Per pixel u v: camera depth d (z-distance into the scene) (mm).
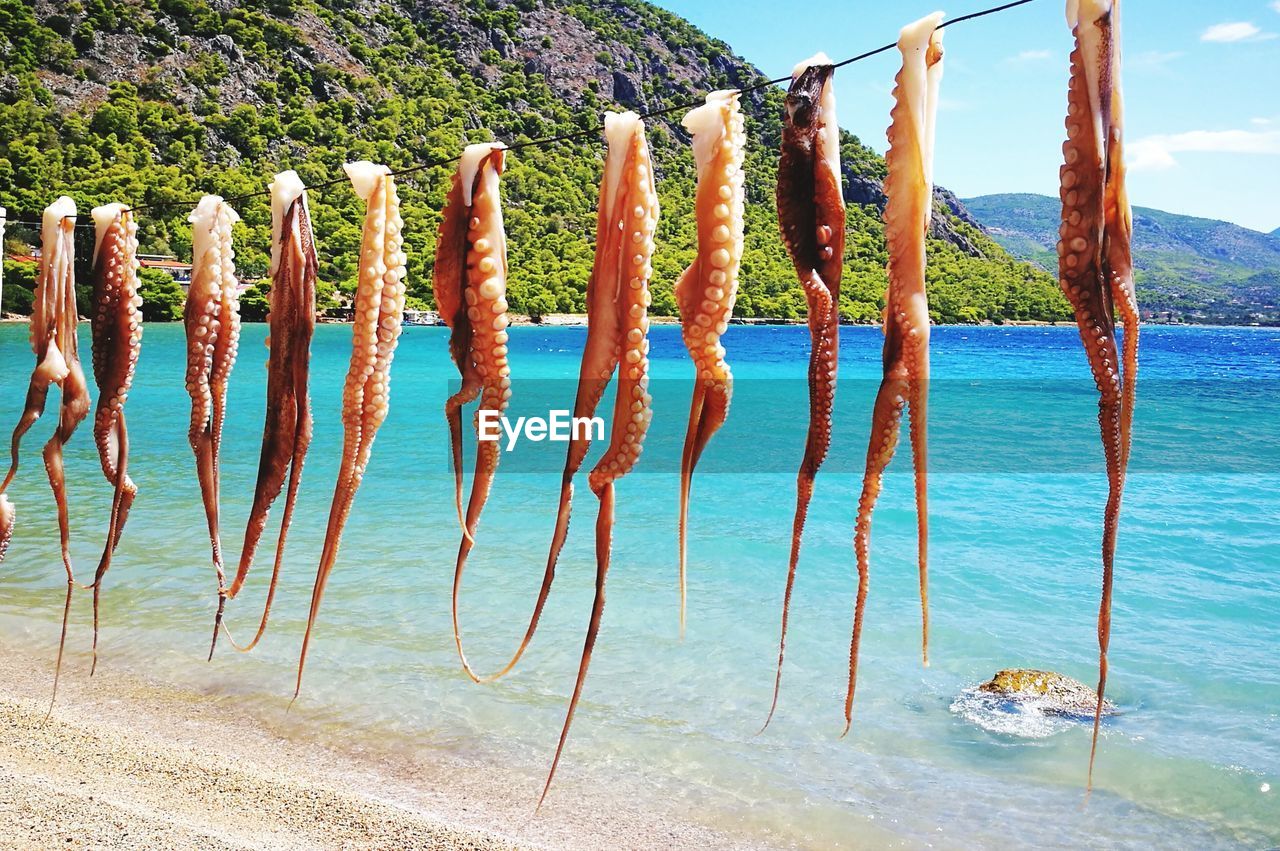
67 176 92125
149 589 9672
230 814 5199
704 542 12812
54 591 9508
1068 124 2633
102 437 4508
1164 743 6688
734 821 5559
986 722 7035
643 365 3199
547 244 102750
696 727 6875
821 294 2984
